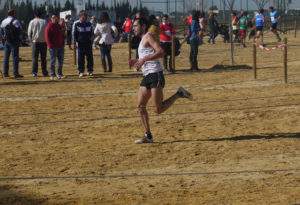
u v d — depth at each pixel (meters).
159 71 13.41
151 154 13.11
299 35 72.06
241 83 26.27
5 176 11.43
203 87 25.16
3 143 14.61
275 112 18.39
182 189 10.35
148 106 19.94
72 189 10.48
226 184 10.60
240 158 12.57
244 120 17.22
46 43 30.67
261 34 53.84
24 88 25.94
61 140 14.88
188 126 16.44
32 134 15.74
